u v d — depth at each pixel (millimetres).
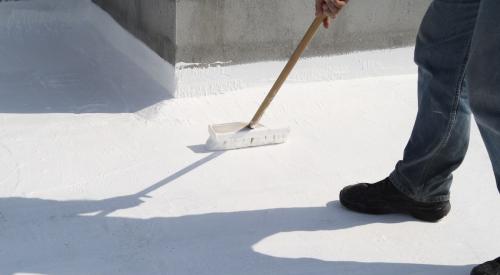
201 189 2881
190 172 2992
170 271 2410
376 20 3803
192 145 3201
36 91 3566
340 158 3166
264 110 3156
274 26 3613
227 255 2504
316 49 3750
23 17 4254
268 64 3672
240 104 3551
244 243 2572
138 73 3775
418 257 2557
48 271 2375
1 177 2879
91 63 3883
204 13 3447
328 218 2744
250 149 3197
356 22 3768
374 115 3549
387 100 3689
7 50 3951
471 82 2201
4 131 3195
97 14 4289
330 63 3801
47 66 3824
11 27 4180
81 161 3021
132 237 2568
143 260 2455
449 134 2531
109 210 2713
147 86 3645
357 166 3113
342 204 2809
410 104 3668
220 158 3109
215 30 3500
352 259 2523
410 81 3895
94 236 2564
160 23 3555
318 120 3473
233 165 3064
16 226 2590
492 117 2174
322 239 2621
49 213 2676
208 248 2535
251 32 3576
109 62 3902
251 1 3520
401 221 2756
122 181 2902
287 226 2684
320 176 3020
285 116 3480
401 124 3482
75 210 2701
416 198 2709
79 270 2387
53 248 2490
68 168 2967
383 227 2713
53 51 3992
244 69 3635
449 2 2400
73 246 2506
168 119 3396
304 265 2479
